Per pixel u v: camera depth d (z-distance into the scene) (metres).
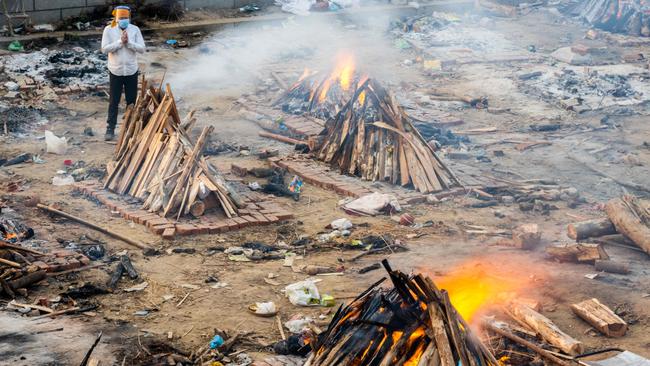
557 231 13.54
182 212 13.21
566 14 34.78
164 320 9.80
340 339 7.36
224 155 17.16
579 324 9.95
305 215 13.96
